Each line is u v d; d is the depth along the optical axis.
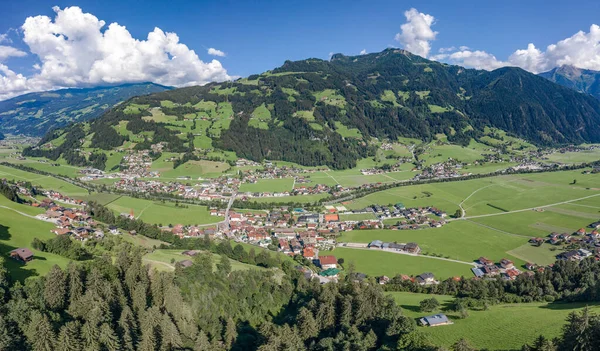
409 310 114.81
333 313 101.69
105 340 77.50
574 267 142.75
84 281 96.12
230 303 111.75
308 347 92.81
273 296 123.00
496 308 114.31
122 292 95.00
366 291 108.81
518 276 142.50
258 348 85.25
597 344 65.31
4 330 72.31
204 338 87.94
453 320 102.94
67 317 84.94
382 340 90.56
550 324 92.50
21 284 93.75
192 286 106.62
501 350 83.00
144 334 81.62
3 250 119.12
